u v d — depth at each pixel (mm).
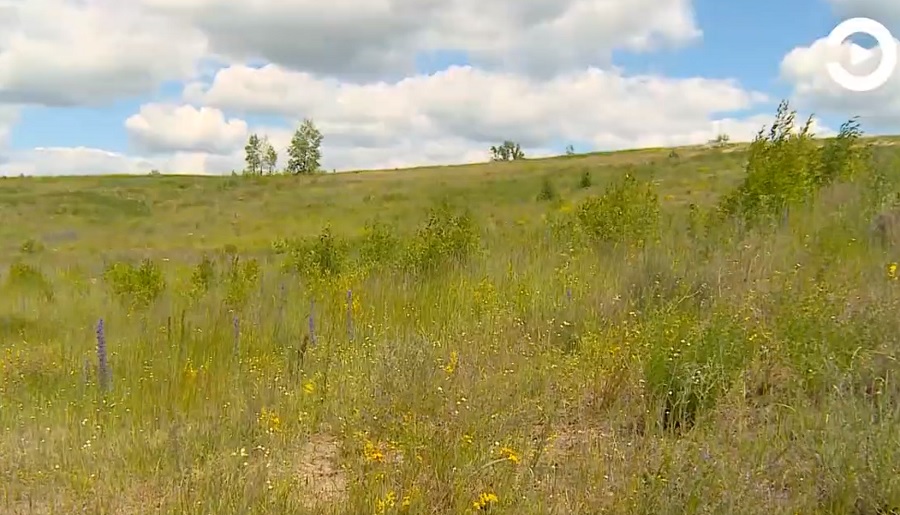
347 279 9656
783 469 3465
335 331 7227
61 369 6648
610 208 10914
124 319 9523
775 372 4652
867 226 8398
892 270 6207
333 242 13531
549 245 10570
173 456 4199
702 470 3285
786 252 7496
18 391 6133
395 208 41438
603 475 3596
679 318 5445
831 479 3295
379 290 8766
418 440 4059
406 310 7762
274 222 38969
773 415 4031
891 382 4105
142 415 5223
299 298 9367
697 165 40062
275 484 3707
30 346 8023
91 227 40281
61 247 30938
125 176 74375
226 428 4703
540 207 31047
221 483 3625
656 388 4535
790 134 10836
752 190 10430
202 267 14094
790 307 5309
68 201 49719
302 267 12812
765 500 3215
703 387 4297
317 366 6090
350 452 4312
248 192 54969
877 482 3229
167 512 3473
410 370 5188
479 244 11148
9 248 30281
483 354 5773
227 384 5816
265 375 5961
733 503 3115
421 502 3426
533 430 4344
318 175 70500
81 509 3586
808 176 10805
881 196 9414
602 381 4887
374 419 4582
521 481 3535
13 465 4207
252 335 7316
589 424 4512
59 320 9812
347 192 52062
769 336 4961
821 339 4723
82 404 5562
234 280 11688
